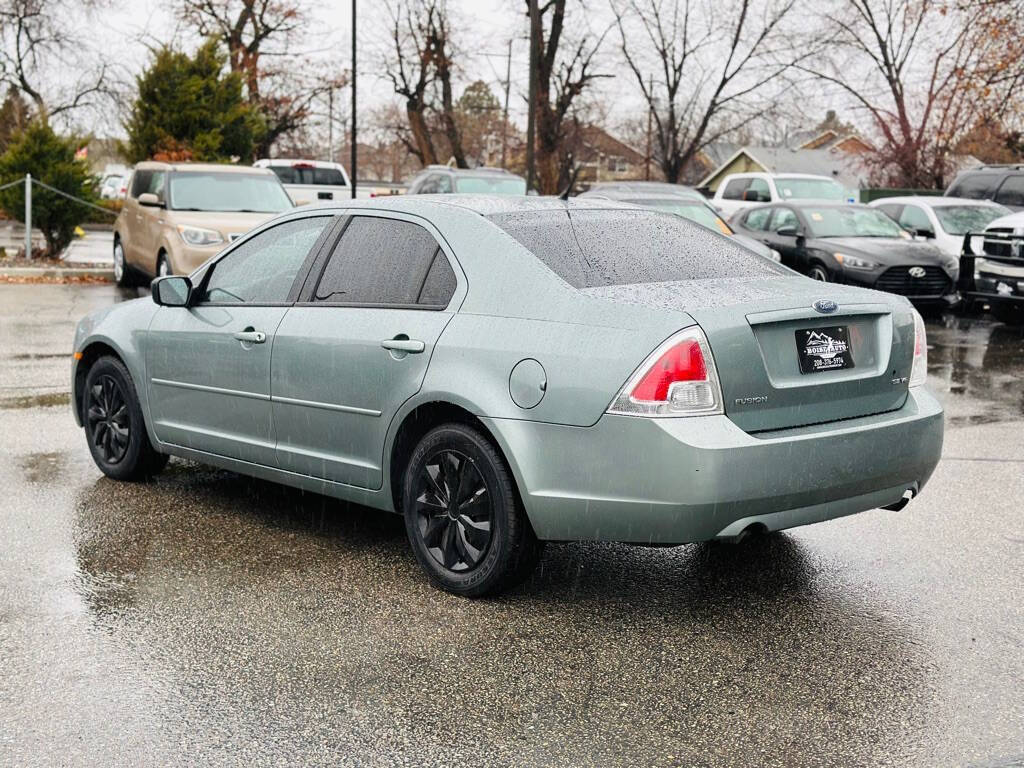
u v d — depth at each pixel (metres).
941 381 10.47
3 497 6.14
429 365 4.66
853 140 48.69
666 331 4.12
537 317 4.43
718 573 5.02
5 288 17.02
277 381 5.36
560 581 4.89
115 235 17.83
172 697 3.72
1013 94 28.30
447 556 4.71
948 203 18.22
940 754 3.36
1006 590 4.81
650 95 52.53
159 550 5.28
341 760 3.31
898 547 5.39
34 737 3.44
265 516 5.85
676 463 4.05
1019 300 14.03
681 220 5.43
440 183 23.16
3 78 49.38
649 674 3.94
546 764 3.29
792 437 4.23
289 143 55.00
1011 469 6.99
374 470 4.98
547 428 4.29
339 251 5.33
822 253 16.06
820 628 4.38
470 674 3.93
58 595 4.67
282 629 4.32
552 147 46.12
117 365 6.39
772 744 3.43
